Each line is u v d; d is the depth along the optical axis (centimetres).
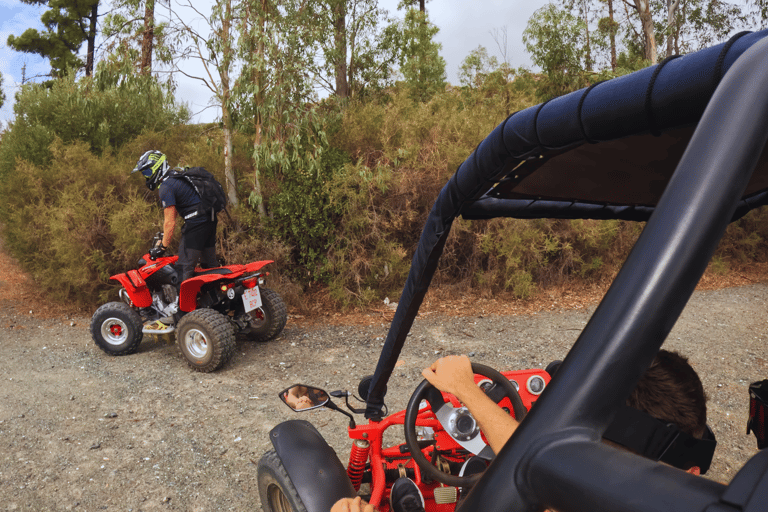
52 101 938
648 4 1170
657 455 55
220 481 317
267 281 682
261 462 224
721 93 36
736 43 61
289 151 723
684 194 31
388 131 785
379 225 709
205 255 564
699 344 554
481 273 743
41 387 455
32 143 888
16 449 353
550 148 103
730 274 870
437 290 736
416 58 1127
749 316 646
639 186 162
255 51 686
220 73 704
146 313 548
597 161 136
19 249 776
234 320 534
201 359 481
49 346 567
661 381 82
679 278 29
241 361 516
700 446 81
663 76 71
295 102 699
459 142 764
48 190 786
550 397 31
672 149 121
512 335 589
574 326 621
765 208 884
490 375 190
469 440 180
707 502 20
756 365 493
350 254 698
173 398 432
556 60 1085
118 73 701
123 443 360
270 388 451
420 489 218
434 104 950
